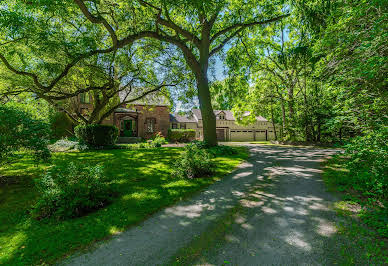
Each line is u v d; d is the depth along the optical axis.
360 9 4.35
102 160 9.44
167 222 3.63
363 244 2.73
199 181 6.18
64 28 10.87
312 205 4.10
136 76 14.41
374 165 3.63
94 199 4.23
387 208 3.46
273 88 21.69
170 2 7.29
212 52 14.56
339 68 5.15
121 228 3.42
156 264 2.46
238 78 18.19
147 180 6.30
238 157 10.45
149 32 10.97
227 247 2.79
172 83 16.08
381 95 4.18
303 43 16.34
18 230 3.34
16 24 6.58
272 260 2.46
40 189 4.16
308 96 17.28
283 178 6.23
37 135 5.82
